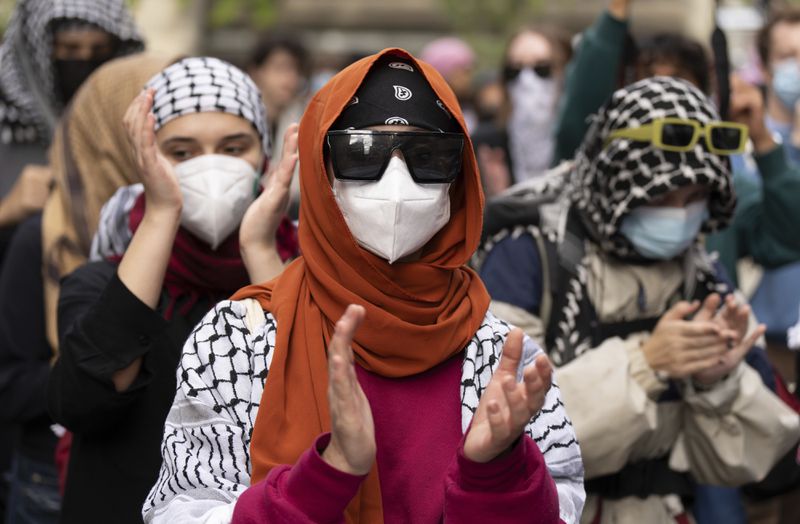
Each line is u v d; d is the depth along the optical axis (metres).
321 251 2.96
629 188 3.96
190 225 3.67
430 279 2.96
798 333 5.20
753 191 5.20
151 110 3.70
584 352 4.02
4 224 5.18
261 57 8.16
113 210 3.93
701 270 4.21
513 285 4.07
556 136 5.37
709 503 4.51
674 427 4.03
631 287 4.08
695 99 4.03
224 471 2.83
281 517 2.56
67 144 4.62
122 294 3.40
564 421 3.01
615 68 5.20
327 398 2.84
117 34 5.79
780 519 5.14
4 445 5.11
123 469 3.50
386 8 21.31
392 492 2.83
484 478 2.62
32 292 4.51
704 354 3.81
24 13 5.81
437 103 2.97
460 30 18.47
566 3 19.20
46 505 4.48
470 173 2.98
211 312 2.97
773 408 4.03
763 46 6.83
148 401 3.52
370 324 2.87
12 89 5.83
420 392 2.91
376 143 2.87
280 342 2.88
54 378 3.46
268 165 4.04
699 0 19.66
